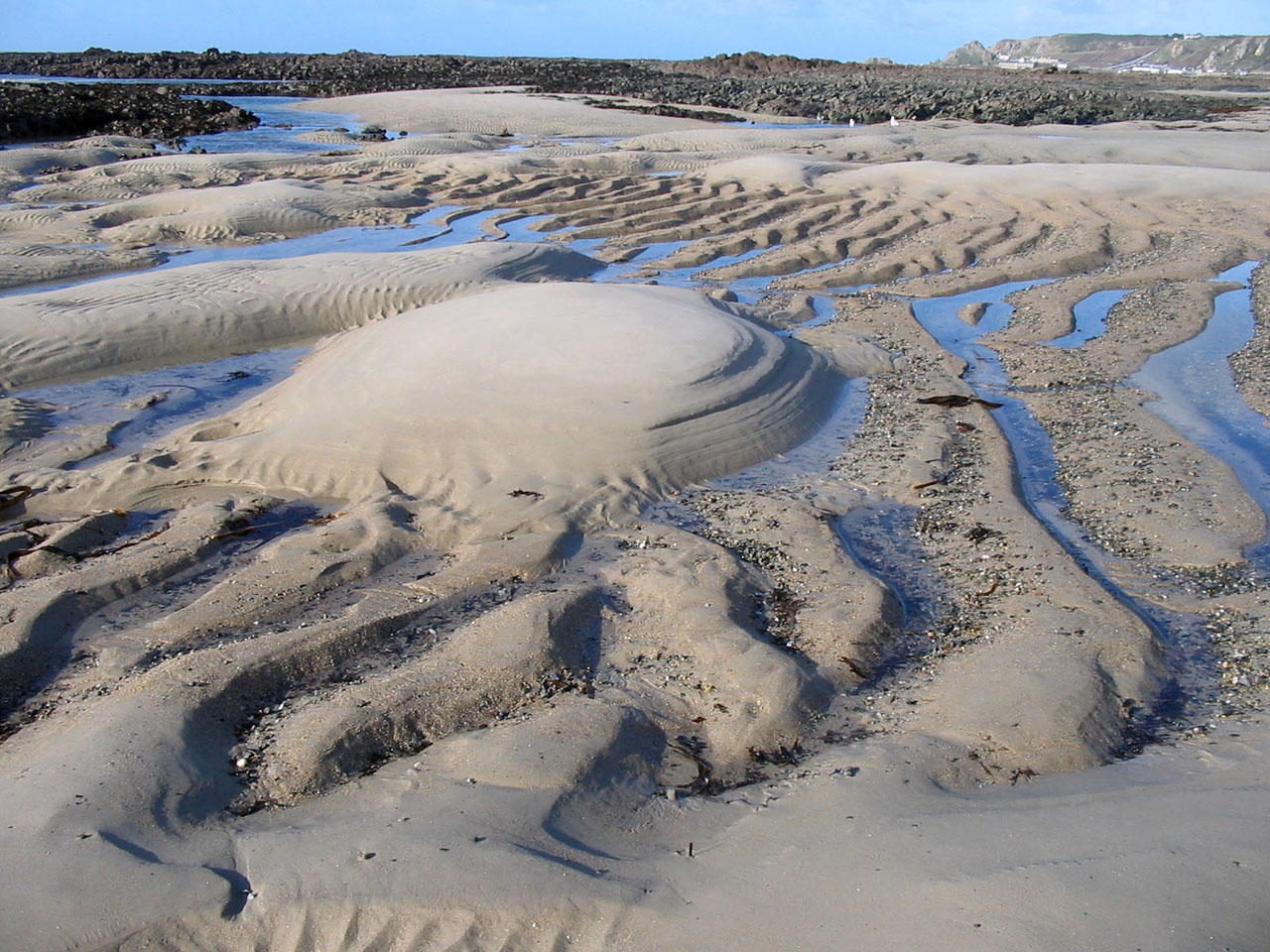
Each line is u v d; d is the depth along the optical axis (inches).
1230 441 351.3
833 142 1159.6
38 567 258.7
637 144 1206.3
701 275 606.5
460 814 156.8
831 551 263.7
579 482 292.7
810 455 334.6
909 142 1163.3
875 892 137.2
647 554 260.7
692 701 198.1
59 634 226.4
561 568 256.4
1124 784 167.5
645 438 311.3
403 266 549.0
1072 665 205.3
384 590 242.8
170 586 250.1
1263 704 199.3
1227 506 293.4
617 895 139.6
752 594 242.5
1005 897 133.0
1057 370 428.1
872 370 421.7
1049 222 705.0
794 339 422.6
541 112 1599.4
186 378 428.1
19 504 299.7
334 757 175.2
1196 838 144.2
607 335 365.1
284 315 491.2
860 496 304.8
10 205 805.9
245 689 196.7
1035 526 281.0
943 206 764.6
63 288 566.3
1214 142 1122.0
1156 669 211.8
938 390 398.9
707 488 306.2
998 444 342.3
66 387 413.1
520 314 389.1
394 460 307.3
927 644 226.1
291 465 313.4
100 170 943.0
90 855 146.3
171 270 544.1
